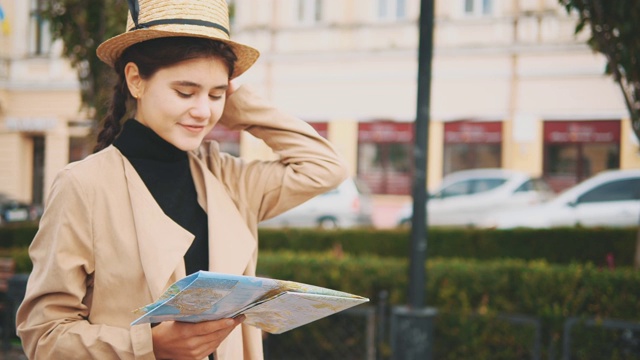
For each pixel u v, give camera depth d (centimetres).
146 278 146
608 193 1195
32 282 150
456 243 792
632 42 434
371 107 1853
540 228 768
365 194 1584
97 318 150
